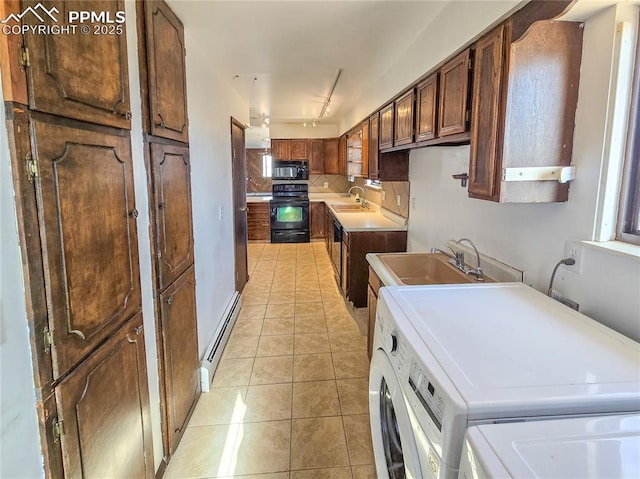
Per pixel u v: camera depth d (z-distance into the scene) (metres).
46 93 0.93
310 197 7.64
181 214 2.03
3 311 0.83
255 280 4.97
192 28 2.23
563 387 0.89
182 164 2.05
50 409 0.97
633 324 1.19
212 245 2.96
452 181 2.55
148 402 1.61
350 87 3.99
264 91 4.18
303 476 1.80
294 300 4.20
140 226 1.56
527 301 1.44
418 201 3.32
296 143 7.41
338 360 2.87
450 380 0.91
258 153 8.26
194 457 1.92
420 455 0.99
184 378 2.09
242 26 2.21
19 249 0.87
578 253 1.40
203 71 2.67
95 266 1.17
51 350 0.97
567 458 0.71
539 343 1.10
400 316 1.29
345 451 1.96
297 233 7.35
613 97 1.24
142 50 1.56
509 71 1.36
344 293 4.12
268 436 2.06
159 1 1.74
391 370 1.26
